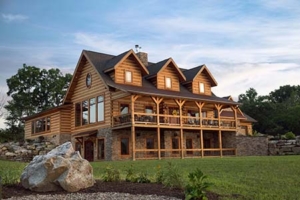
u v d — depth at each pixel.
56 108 27.12
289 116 49.72
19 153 24.17
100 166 14.86
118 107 23.95
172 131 26.34
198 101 25.64
